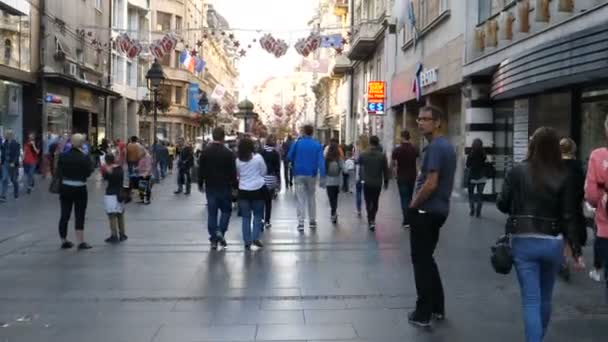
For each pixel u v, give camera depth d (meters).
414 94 25.36
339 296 7.13
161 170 29.00
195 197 19.94
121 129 41.31
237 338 5.64
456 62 19.48
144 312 6.52
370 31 35.31
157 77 24.50
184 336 5.71
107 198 10.97
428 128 5.90
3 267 8.84
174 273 8.38
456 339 5.57
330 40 22.45
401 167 12.52
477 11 18.19
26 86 26.84
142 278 8.09
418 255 5.97
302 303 6.84
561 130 14.21
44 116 27.44
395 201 18.53
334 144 13.48
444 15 20.69
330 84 60.06
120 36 24.27
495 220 13.70
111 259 9.41
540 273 5.01
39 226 12.78
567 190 4.83
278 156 13.42
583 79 12.11
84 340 5.62
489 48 16.83
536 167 4.91
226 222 10.37
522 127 16.27
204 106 45.94
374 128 36.44
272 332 5.80
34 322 6.20
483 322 6.09
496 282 7.78
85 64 33.31
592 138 12.92
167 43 23.98
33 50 26.70
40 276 8.26
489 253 9.72
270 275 8.23
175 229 12.58
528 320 4.79
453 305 6.71
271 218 14.27
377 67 35.84
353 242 10.86
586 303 6.77
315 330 5.86
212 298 7.06
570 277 7.96
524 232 4.87
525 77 13.41
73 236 11.55
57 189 10.23
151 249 10.26
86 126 33.94
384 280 7.92
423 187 5.82
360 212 14.70
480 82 18.33
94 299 7.07
